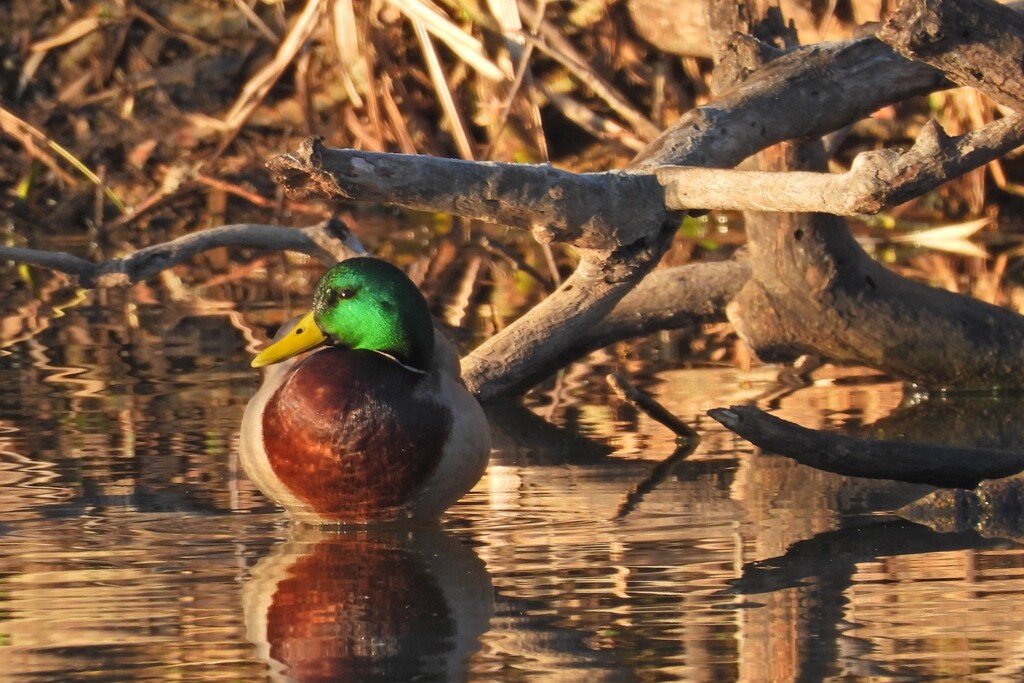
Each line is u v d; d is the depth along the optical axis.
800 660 5.33
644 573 6.42
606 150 17.47
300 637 5.61
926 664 5.29
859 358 10.98
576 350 11.34
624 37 17.09
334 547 6.99
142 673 5.27
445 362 8.25
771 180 7.73
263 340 12.34
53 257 9.36
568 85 17.27
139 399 10.20
